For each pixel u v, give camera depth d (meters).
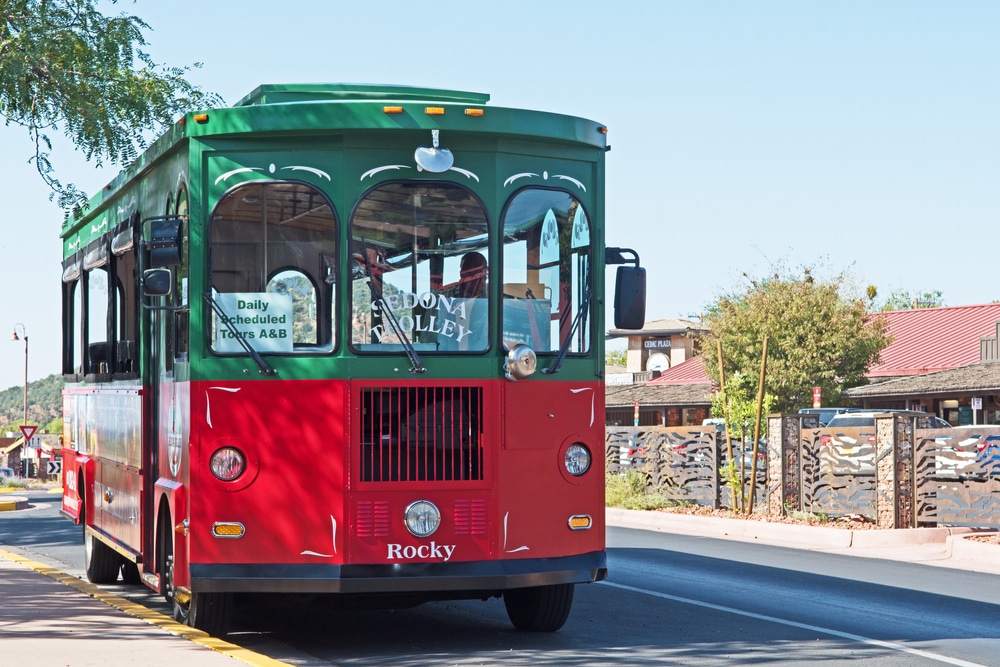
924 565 15.35
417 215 8.80
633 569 14.71
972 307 51.69
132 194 11.29
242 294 8.74
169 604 11.94
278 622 10.71
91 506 13.23
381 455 8.61
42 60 12.27
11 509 28.72
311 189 8.75
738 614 11.17
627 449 26.64
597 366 9.36
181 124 9.12
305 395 8.63
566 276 9.24
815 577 13.98
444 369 8.73
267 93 9.48
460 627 10.42
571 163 9.33
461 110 8.82
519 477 8.86
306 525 8.56
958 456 18.53
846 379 43.56
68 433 15.01
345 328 8.65
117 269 11.81
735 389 21.95
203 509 8.62
